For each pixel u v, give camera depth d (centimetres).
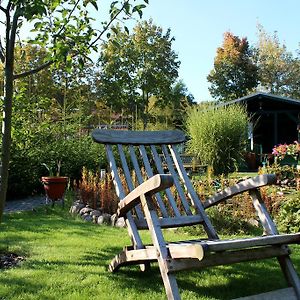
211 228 361
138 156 1002
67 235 502
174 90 3925
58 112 1355
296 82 4169
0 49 391
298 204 569
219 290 323
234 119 1254
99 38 390
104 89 2825
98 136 378
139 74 3036
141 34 3092
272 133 2358
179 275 356
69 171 998
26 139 593
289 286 304
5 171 385
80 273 350
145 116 2772
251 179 330
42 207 749
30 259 390
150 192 292
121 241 472
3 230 530
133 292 311
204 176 1095
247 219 586
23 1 329
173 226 352
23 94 466
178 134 420
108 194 654
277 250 307
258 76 4256
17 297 295
